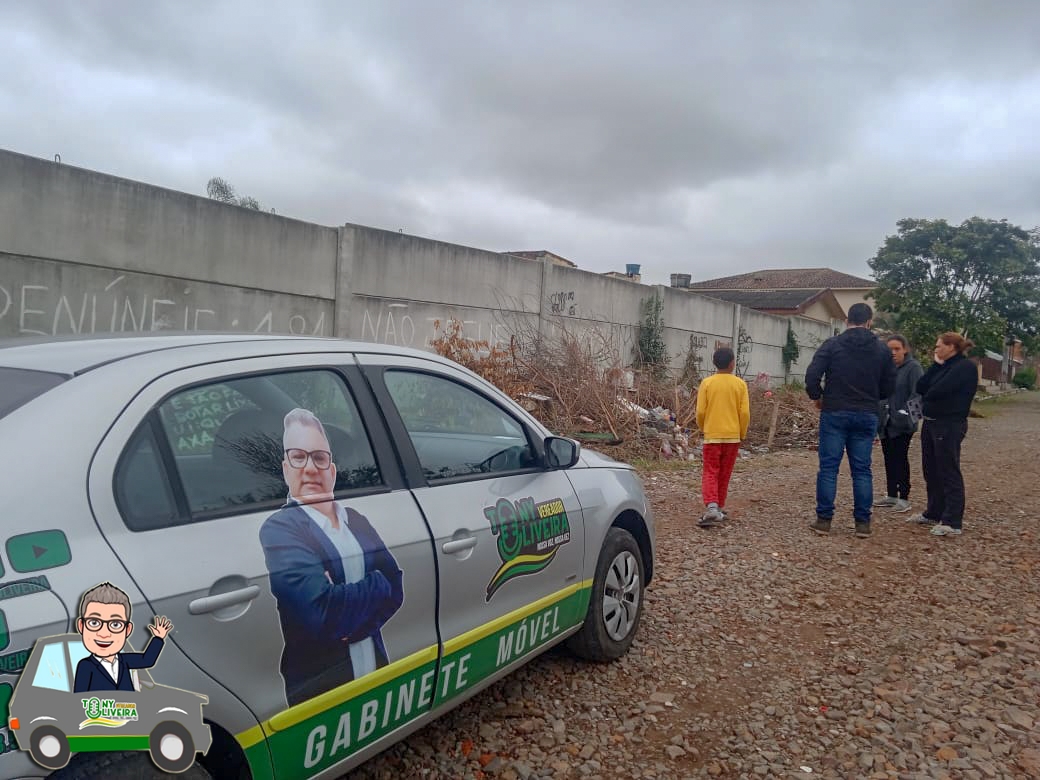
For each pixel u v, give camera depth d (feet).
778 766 11.00
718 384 24.14
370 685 8.59
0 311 26.11
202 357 8.18
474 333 43.75
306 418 8.86
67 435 6.73
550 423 40.22
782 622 16.55
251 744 7.31
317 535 8.25
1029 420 79.46
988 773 10.81
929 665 14.39
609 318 55.16
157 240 29.89
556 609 12.19
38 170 26.63
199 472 7.61
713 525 24.70
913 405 27.07
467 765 10.78
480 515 10.56
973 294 95.81
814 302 134.00
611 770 10.82
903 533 24.34
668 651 14.83
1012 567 20.62
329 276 36.14
